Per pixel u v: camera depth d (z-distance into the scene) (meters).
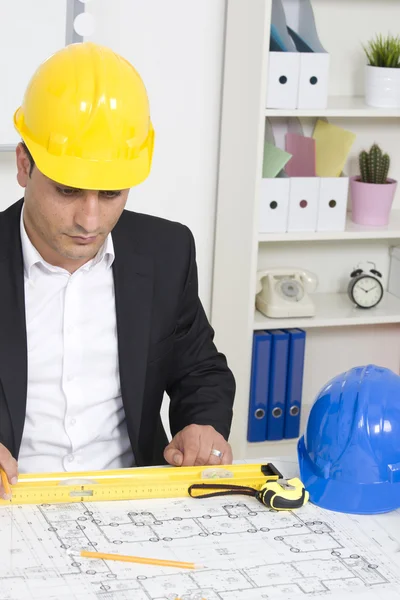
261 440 3.06
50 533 1.34
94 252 1.56
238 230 2.90
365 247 3.31
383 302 3.23
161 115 2.93
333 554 1.33
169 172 2.99
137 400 1.78
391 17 3.10
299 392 3.05
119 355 1.77
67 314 1.75
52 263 1.73
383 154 3.10
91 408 1.79
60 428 1.77
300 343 3.00
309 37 2.88
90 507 1.42
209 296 3.17
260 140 2.73
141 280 1.82
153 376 1.86
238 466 1.57
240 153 2.84
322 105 2.81
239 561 1.29
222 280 3.04
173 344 1.92
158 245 1.88
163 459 1.96
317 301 3.20
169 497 1.47
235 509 1.45
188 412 1.88
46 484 1.47
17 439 1.68
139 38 2.83
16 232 1.74
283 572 1.27
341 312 3.08
